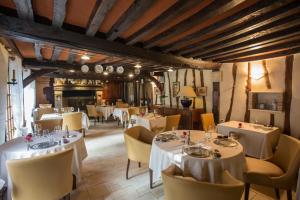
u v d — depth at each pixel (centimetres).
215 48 327
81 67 528
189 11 198
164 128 443
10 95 360
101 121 809
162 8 193
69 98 921
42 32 215
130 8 187
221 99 482
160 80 741
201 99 570
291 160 191
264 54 383
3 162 208
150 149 251
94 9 188
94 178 278
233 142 235
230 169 186
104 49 273
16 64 371
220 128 376
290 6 178
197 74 580
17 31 200
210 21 226
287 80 358
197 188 123
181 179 128
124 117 671
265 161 233
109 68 545
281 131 367
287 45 314
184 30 230
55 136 270
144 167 318
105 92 1021
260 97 413
